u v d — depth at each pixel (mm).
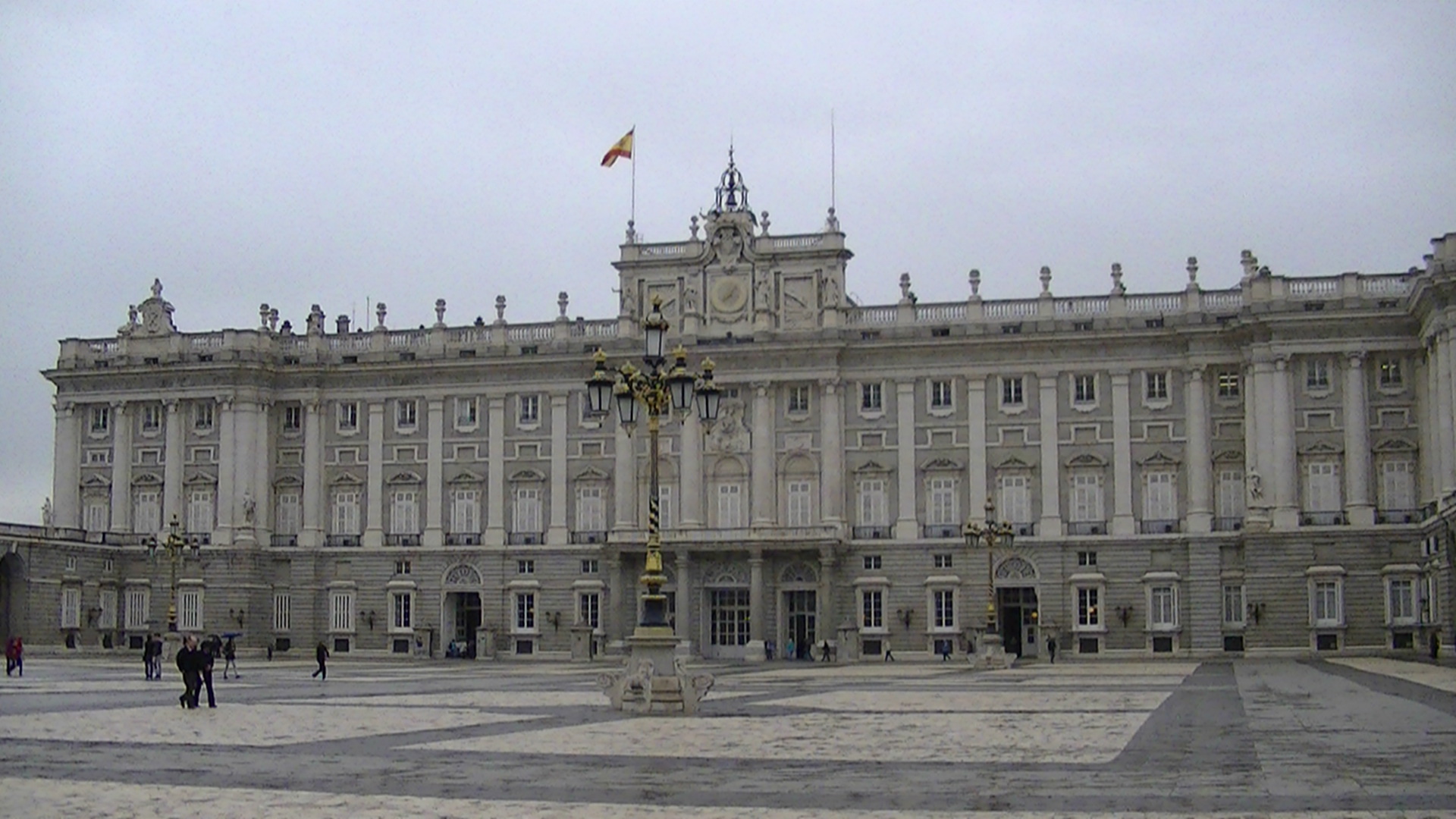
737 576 115500
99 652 119062
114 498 124688
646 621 49250
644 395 50469
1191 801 25641
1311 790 26828
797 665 102688
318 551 122812
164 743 37125
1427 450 102562
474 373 121625
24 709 50156
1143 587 109000
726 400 116625
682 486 116500
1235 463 108812
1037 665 95938
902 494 113438
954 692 61031
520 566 119625
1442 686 60031
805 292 115812
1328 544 104438
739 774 30125
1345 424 105062
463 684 71375
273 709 50438
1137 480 110188
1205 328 108250
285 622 123250
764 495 114750
